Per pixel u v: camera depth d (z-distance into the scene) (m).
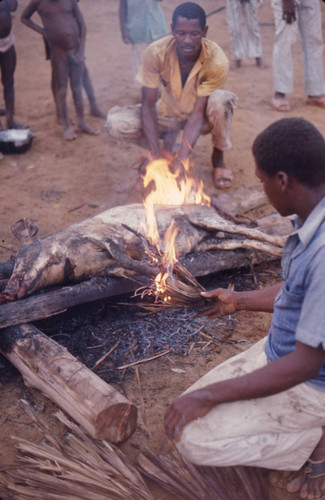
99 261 3.61
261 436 2.29
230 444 2.25
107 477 2.48
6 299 3.38
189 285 3.06
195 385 2.45
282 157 1.94
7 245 4.55
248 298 2.71
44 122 6.94
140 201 5.20
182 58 4.76
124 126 5.13
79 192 5.39
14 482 2.51
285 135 1.94
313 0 6.71
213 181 5.49
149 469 2.56
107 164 5.93
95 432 2.64
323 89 7.28
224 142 5.17
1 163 5.94
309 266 1.96
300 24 6.93
